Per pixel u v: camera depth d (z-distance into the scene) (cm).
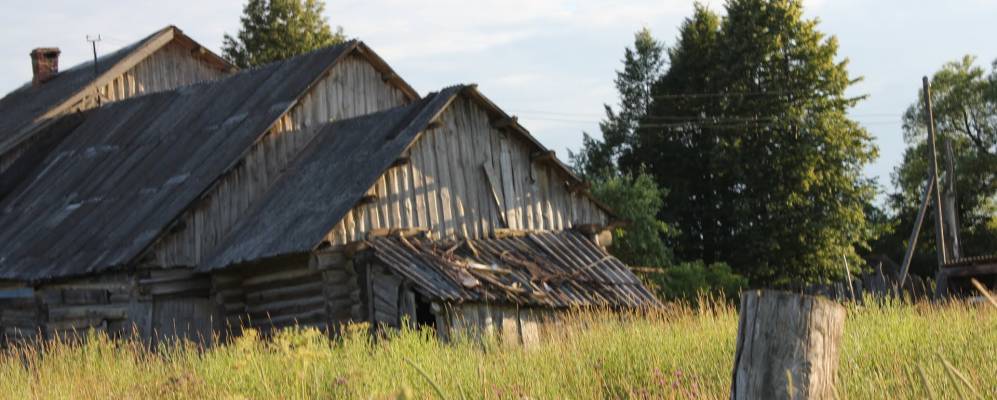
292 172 3106
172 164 3238
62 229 3189
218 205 2958
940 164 7344
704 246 6241
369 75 3581
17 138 3881
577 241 3150
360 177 2827
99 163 3547
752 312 834
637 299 2916
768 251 5919
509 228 3069
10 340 3164
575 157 7388
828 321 822
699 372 1377
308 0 7306
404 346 1802
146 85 4341
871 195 6041
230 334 2880
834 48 6084
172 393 1548
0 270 3130
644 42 7594
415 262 2648
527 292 2688
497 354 1714
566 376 1426
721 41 6272
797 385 814
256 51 7156
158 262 2812
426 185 2917
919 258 7181
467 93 3028
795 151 5938
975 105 7388
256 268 2892
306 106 3328
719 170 6062
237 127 3238
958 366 1282
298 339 1594
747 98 6056
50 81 4591
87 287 2903
